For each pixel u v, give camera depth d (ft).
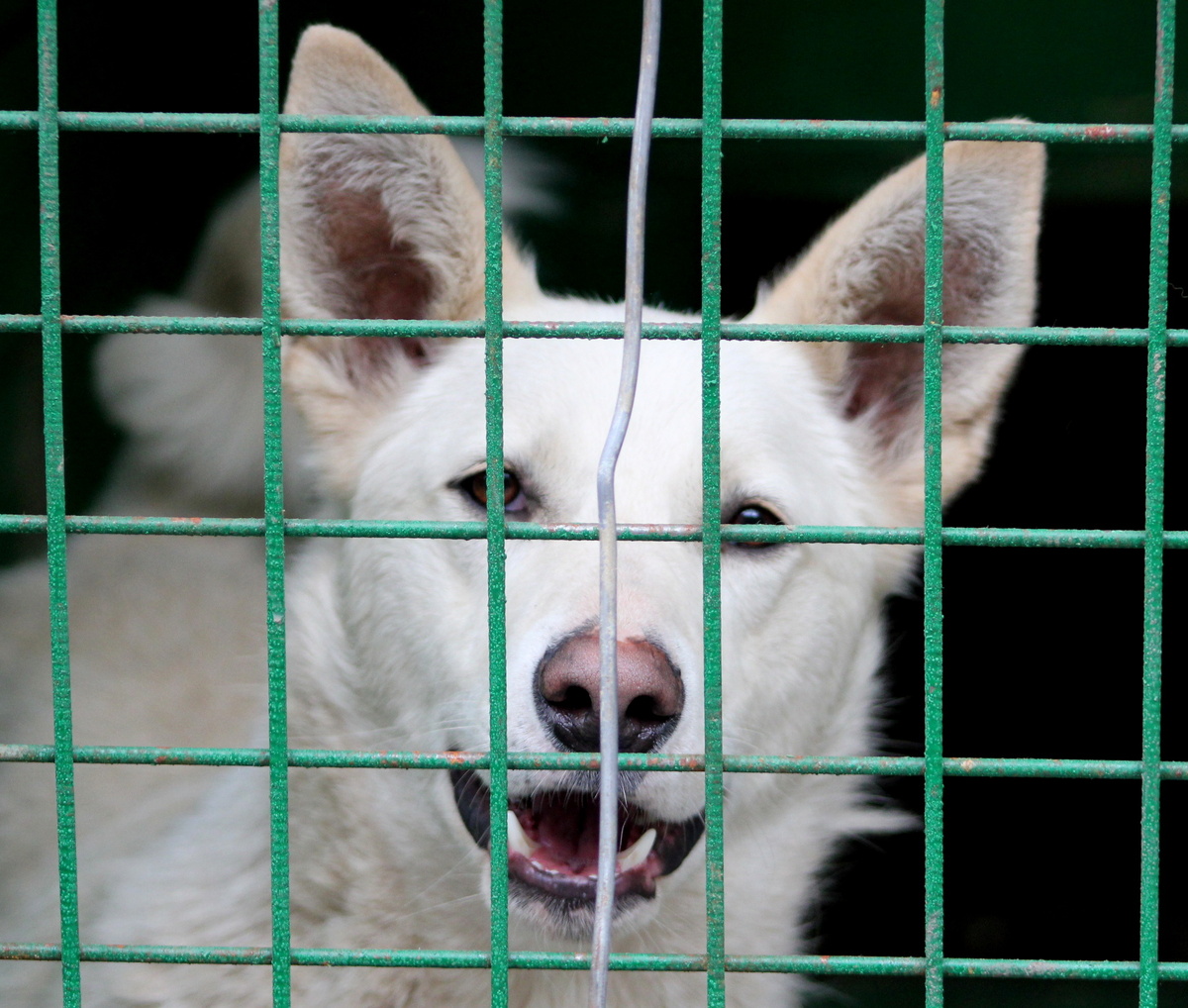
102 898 9.49
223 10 14.99
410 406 9.32
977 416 8.86
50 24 4.99
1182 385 16.94
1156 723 5.08
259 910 8.71
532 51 16.06
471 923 8.75
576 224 17.33
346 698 9.25
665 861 8.01
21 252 16.02
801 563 8.93
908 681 16.06
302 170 8.14
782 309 9.07
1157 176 5.06
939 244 5.10
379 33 15.65
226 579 15.07
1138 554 17.71
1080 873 17.13
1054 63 15.30
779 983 9.62
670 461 8.30
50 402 5.08
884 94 16.02
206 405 16.16
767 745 8.84
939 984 5.17
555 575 7.54
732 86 16.22
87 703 12.58
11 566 15.74
